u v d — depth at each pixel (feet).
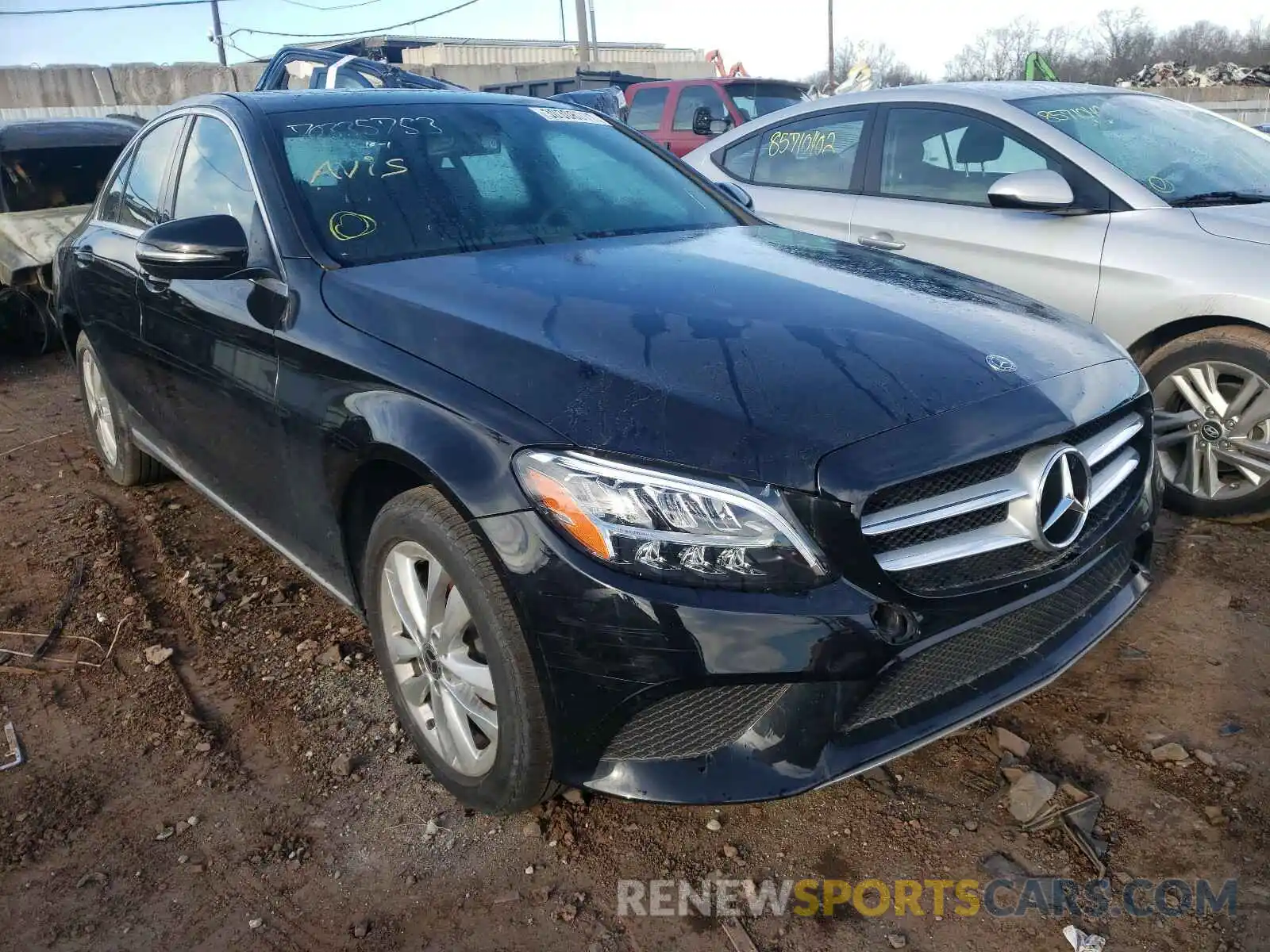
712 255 9.47
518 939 6.79
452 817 7.88
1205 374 12.03
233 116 10.49
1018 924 6.77
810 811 7.84
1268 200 13.02
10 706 9.51
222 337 9.51
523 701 6.75
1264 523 12.25
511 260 8.99
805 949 6.66
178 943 6.83
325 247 9.06
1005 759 8.32
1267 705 8.83
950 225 14.38
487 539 6.63
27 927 6.98
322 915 7.04
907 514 6.40
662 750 6.57
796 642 6.13
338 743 8.80
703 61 106.73
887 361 7.10
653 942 6.74
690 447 6.28
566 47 125.70
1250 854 7.23
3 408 19.94
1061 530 7.04
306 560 9.33
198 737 8.93
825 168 16.62
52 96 85.97
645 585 6.18
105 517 13.65
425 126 10.76
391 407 7.45
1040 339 7.93
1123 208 12.80
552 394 6.79
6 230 23.40
